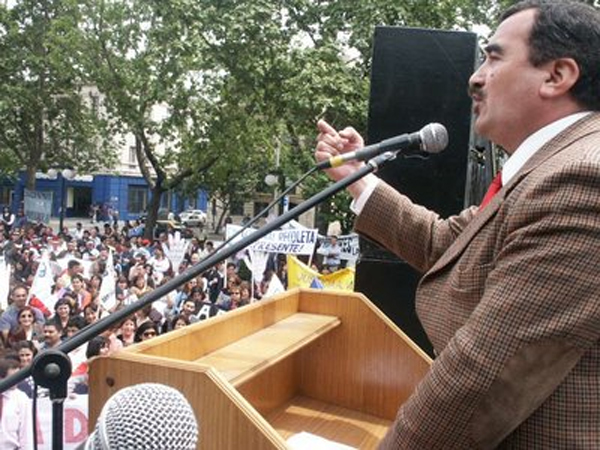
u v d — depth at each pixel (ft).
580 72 4.56
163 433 3.54
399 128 11.37
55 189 167.84
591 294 3.73
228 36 40.88
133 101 66.33
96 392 5.20
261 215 8.09
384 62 11.37
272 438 4.66
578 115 4.62
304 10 43.34
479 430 3.90
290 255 32.63
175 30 41.68
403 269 11.25
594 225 3.76
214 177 76.74
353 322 8.10
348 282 29.86
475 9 39.70
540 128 4.74
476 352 3.85
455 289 4.76
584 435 4.01
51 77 78.43
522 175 4.49
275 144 60.49
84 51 66.54
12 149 86.12
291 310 8.27
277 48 42.22
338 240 50.16
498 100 4.85
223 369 5.95
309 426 7.44
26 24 75.72
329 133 8.05
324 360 8.21
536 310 3.78
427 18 39.47
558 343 3.76
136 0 58.80
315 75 38.27
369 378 7.95
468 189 11.43
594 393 4.02
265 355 6.45
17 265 43.68
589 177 3.83
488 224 4.68
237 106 54.19
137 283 38.14
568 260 3.76
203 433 4.85
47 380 5.17
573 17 4.58
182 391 4.95
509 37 4.82
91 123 85.25
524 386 3.81
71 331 24.62
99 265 39.83
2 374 17.80
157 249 54.54
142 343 5.63
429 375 4.05
